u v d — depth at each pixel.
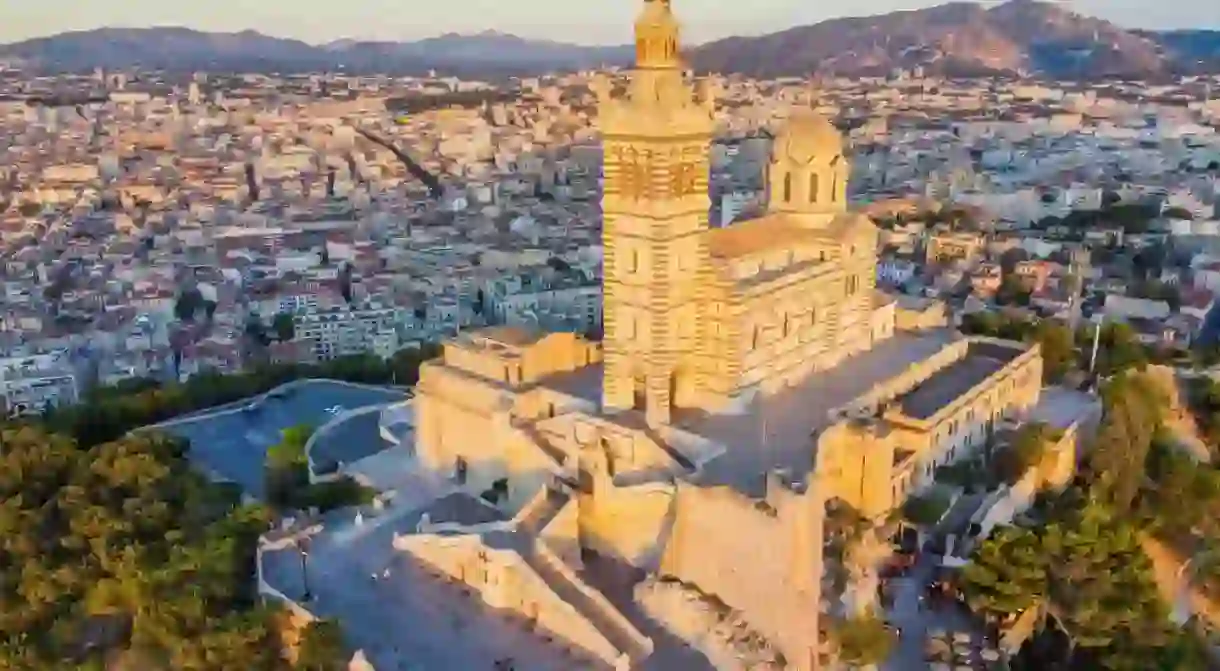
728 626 112.94
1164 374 199.00
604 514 125.38
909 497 139.38
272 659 109.81
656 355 134.50
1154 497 154.00
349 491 148.88
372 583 122.31
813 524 112.69
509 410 142.62
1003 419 167.00
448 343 159.12
